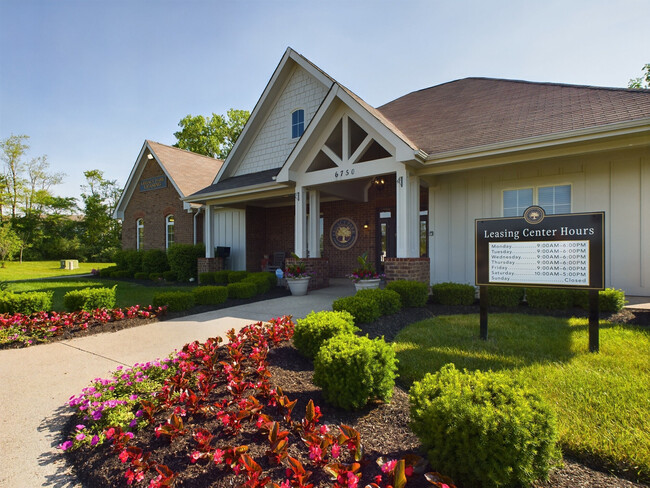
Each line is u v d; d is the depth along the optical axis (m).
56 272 18.70
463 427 1.88
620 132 5.75
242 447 2.09
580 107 7.31
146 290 11.09
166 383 3.16
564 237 4.38
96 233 32.50
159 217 16.88
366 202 12.83
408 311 6.45
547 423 1.89
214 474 2.06
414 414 2.14
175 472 2.09
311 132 8.88
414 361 3.85
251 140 13.80
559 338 4.51
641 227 6.88
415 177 8.06
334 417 2.74
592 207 7.35
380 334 5.00
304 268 9.35
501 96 10.08
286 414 2.71
